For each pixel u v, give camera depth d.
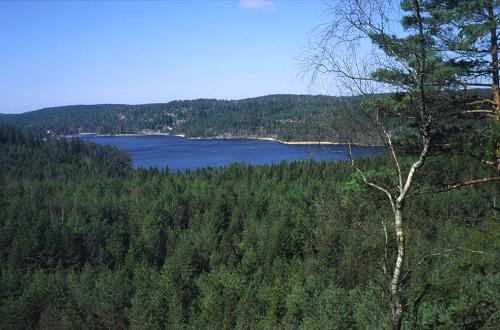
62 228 62.75
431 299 8.20
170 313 37.59
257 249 52.88
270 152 159.38
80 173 126.19
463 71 10.59
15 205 79.31
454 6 11.48
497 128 6.90
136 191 88.06
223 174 93.81
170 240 62.00
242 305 35.28
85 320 40.41
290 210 60.59
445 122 7.95
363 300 22.12
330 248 35.22
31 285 45.38
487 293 8.25
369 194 7.76
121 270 50.50
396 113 6.43
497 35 10.98
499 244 8.49
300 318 31.31
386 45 5.93
